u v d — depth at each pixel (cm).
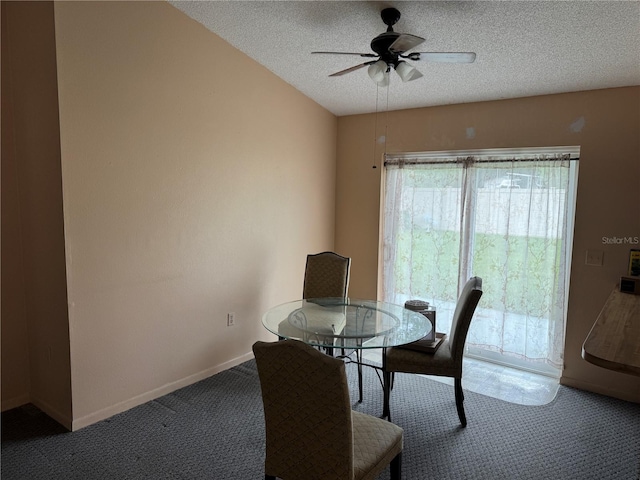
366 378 360
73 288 256
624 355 151
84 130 253
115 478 221
